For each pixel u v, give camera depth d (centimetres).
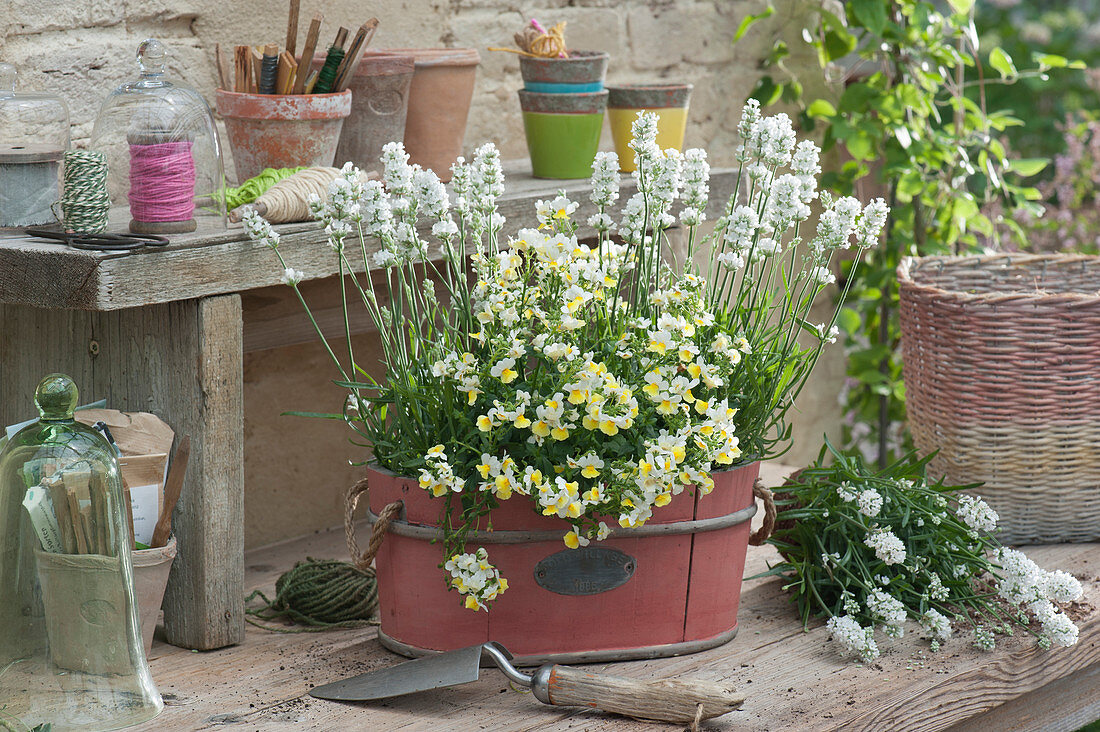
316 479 251
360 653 171
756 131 160
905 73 331
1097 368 213
